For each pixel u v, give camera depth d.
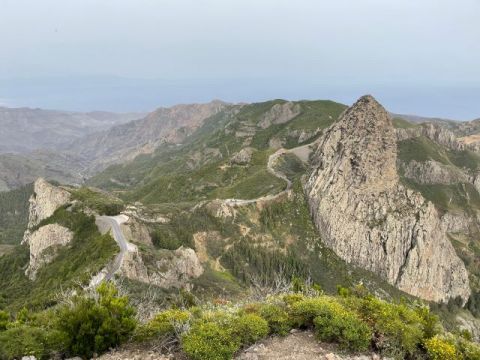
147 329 20.89
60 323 20.62
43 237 107.00
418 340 20.88
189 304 39.53
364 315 22.38
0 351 19.44
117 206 118.00
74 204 116.75
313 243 140.75
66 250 100.38
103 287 24.08
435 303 140.38
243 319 21.00
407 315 22.64
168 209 132.12
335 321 20.73
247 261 125.12
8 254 122.75
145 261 80.12
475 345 21.81
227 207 138.62
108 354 19.80
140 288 65.62
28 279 100.50
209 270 106.12
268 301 24.55
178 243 112.44
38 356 19.33
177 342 20.48
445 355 19.92
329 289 127.06
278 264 127.62
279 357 19.41
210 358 18.55
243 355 19.59
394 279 139.25
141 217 118.69
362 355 19.89
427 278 140.50
